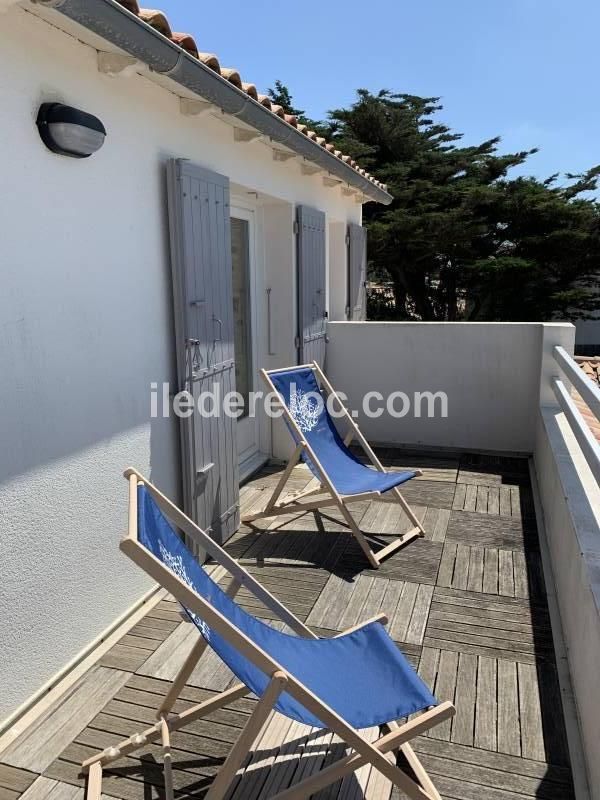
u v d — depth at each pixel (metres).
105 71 2.51
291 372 4.11
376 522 4.12
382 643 2.12
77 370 2.47
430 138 19.25
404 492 4.71
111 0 1.93
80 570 2.54
